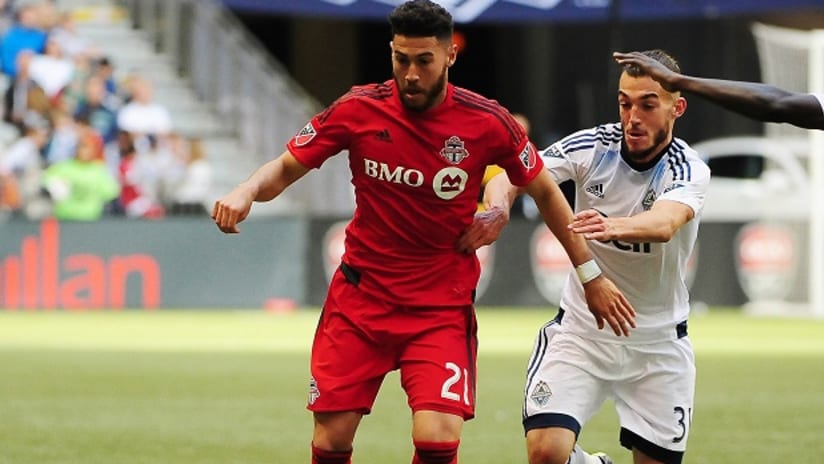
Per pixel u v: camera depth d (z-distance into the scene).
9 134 84.88
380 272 22.56
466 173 22.09
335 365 22.61
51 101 83.56
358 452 32.19
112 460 30.84
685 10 90.25
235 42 92.69
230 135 92.31
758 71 100.88
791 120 19.03
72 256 78.50
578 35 108.19
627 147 23.58
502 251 79.69
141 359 53.66
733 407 40.31
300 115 89.50
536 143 107.69
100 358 53.94
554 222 22.98
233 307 79.50
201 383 45.91
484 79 111.75
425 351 22.33
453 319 22.61
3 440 33.53
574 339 24.08
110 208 81.06
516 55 110.62
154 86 93.69
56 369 50.06
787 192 89.00
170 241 79.19
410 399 22.33
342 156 88.12
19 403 40.72
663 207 22.36
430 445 21.81
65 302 78.56
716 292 80.94
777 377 48.41
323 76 118.62
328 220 80.06
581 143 24.05
